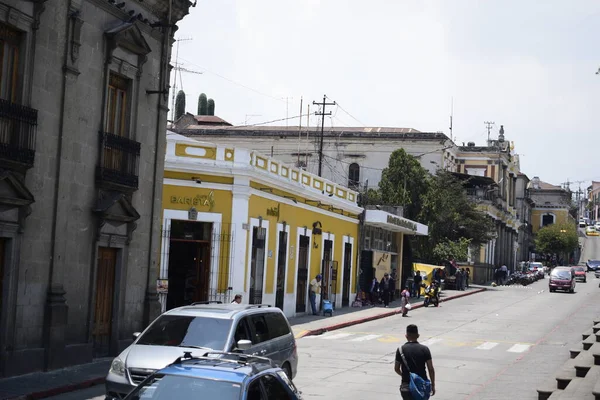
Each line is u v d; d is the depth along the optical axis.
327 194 38.31
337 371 20.64
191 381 8.63
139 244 21.66
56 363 17.84
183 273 28.64
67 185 18.36
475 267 76.25
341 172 69.25
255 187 30.00
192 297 28.53
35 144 17.16
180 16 23.34
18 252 16.78
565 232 121.38
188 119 75.94
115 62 20.23
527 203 128.88
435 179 64.69
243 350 13.17
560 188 143.88
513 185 104.81
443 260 62.09
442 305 47.78
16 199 16.36
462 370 22.02
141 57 21.30
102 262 20.27
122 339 20.92
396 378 19.78
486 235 66.75
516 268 108.38
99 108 19.62
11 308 16.62
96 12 19.39
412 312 42.56
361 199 48.53
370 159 69.00
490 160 87.94
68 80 18.23
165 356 12.77
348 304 43.25
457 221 63.88
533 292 64.44
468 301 51.69
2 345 16.38
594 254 153.25
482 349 27.36
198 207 28.33
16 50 16.88
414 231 52.00
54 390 15.48
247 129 71.31
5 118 16.23
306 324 32.50
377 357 23.97
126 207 20.52
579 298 57.91
